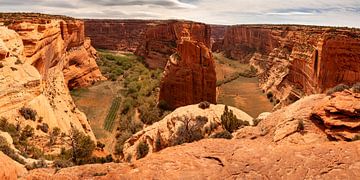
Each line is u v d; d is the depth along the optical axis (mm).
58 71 55719
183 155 14305
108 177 12578
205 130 30531
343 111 19469
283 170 12578
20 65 33000
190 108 33750
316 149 13961
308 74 60125
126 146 34844
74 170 14070
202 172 12719
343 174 12000
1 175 13039
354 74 47531
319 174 12141
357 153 13352
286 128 20969
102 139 45438
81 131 39719
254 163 13195
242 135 23234
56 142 28562
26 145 25281
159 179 12266
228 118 31172
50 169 14539
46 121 31016
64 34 65188
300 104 24500
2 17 46312
